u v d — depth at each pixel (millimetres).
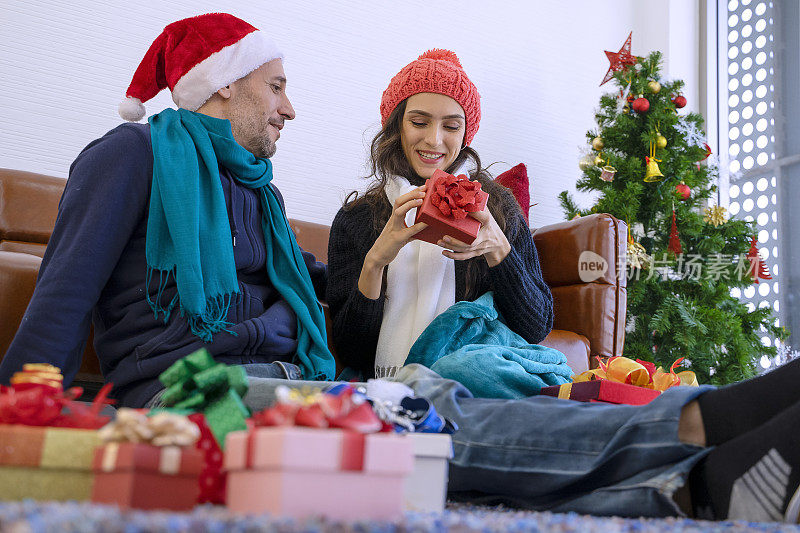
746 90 4125
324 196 3471
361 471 597
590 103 4266
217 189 1449
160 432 616
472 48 3982
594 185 3447
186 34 1599
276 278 1539
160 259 1360
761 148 3990
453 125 1760
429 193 1438
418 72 1760
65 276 1259
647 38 4414
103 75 3129
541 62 4160
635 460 908
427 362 1508
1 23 2986
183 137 1481
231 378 808
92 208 1324
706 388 917
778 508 771
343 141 3551
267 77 1634
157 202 1385
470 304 1534
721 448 844
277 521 514
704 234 3348
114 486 609
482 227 1486
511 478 1008
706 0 4336
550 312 1694
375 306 1586
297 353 1477
